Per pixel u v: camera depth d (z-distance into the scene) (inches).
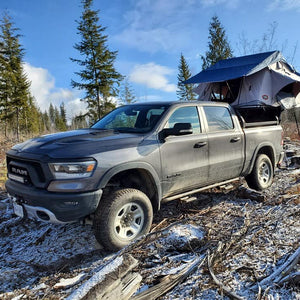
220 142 170.6
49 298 89.7
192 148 154.1
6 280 103.7
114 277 89.0
